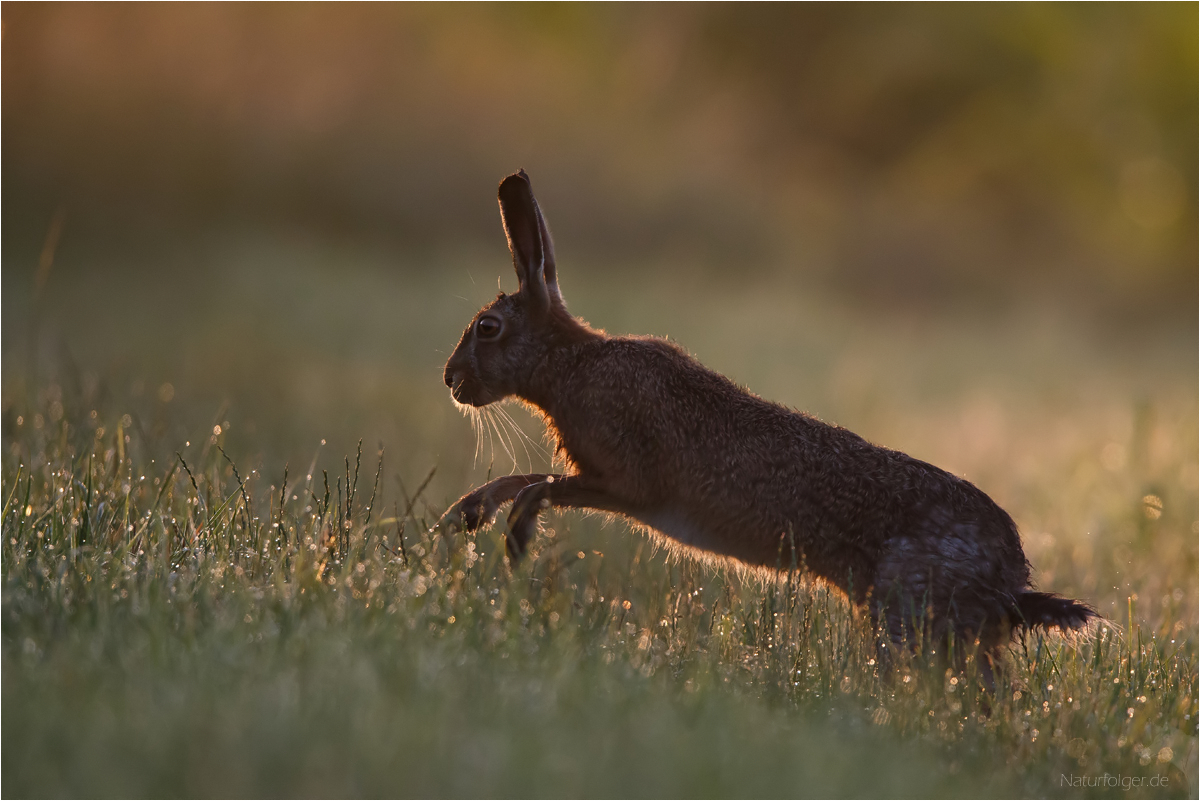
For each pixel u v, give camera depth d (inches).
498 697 270.8
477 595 345.4
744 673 343.9
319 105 1651.1
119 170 1413.6
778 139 2381.9
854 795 250.8
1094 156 2369.6
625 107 2017.7
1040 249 2226.9
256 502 471.5
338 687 263.0
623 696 285.7
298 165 1576.0
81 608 306.5
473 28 2001.7
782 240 1839.3
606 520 466.6
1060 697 358.9
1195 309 2148.1
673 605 411.5
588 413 402.6
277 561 360.2
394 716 249.6
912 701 327.6
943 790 269.1
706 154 1993.1
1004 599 363.3
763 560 393.1
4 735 233.0
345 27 1776.6
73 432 501.7
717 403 395.5
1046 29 2407.7
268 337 1008.2
